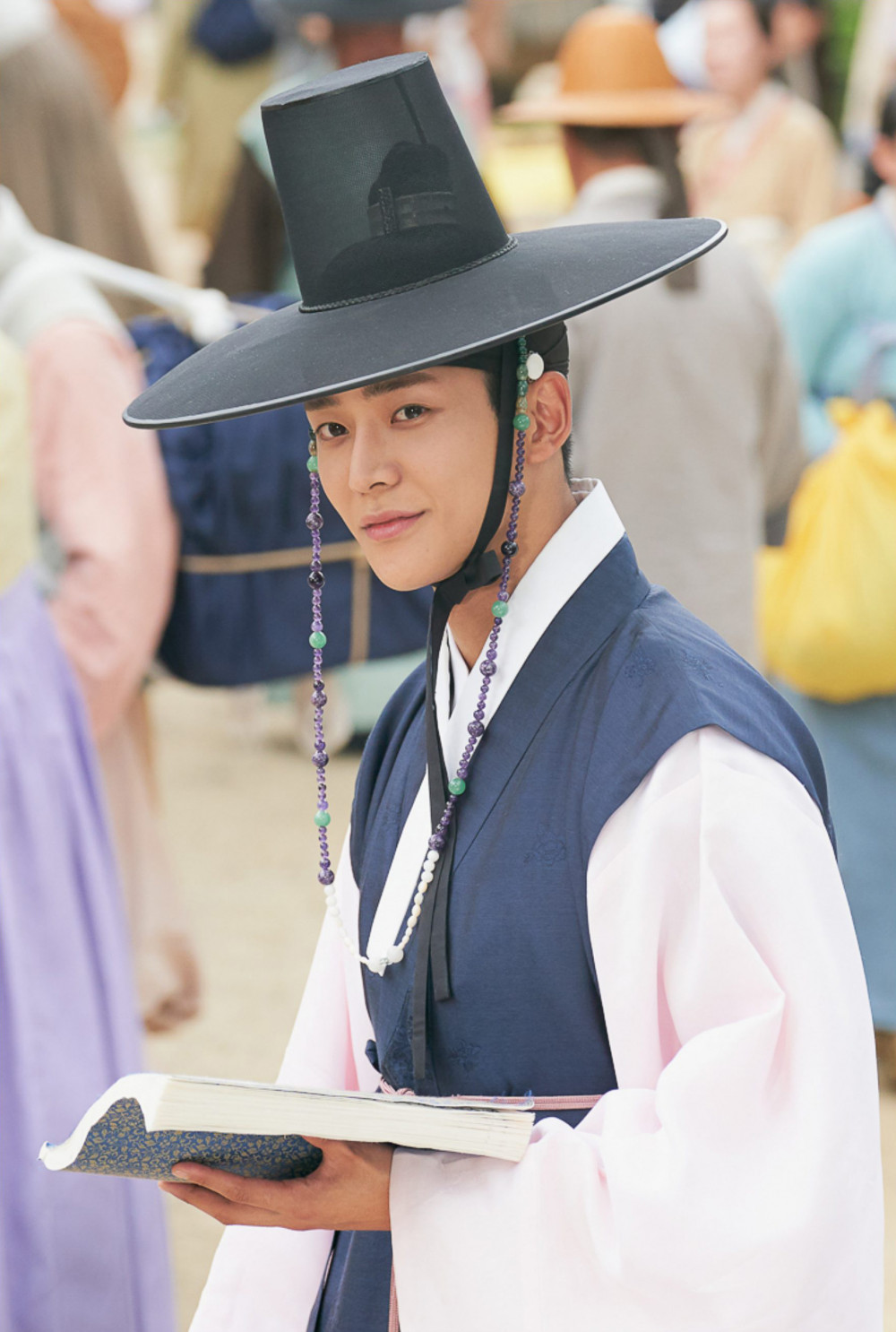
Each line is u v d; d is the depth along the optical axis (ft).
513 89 44.45
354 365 6.54
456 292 6.81
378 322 6.75
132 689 14.89
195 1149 6.64
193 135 41.63
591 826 6.87
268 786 28.32
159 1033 16.62
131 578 14.62
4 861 11.94
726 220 31.45
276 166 7.07
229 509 15.75
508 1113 6.70
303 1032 8.47
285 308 7.49
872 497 18.29
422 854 7.48
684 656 7.02
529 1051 7.06
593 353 16.90
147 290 16.07
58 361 14.56
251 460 15.72
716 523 17.22
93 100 21.93
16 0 21.27
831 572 18.30
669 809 6.72
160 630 15.80
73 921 12.38
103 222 21.95
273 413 15.85
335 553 16.01
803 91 37.70
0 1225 11.46
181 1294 15.17
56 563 14.66
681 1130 6.40
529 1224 6.61
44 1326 11.50
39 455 14.60
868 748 18.80
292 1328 8.25
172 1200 17.19
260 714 30.63
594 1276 6.54
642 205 17.67
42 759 12.48
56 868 12.32
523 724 7.18
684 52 40.52
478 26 42.63
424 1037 7.22
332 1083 8.42
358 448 6.88
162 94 42.16
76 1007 12.23
